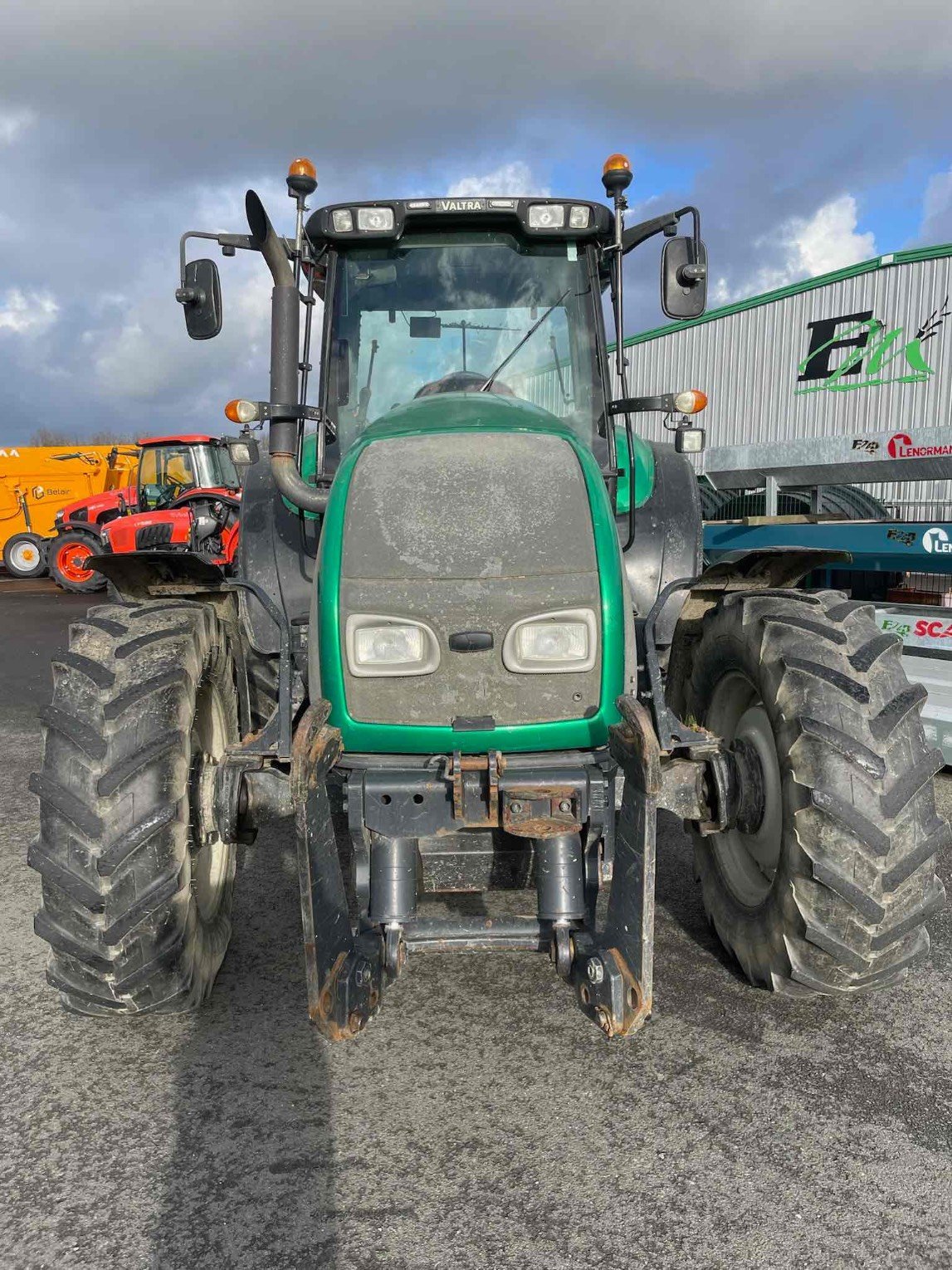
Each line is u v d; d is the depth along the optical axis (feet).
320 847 7.08
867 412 47.62
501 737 7.61
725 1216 6.18
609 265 11.42
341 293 11.24
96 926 7.34
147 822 7.34
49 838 7.41
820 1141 6.88
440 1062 7.99
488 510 7.86
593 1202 6.32
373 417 11.23
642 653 10.43
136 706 7.57
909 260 45.39
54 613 42.55
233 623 9.96
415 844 7.70
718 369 55.11
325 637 7.73
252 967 9.78
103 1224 6.22
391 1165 6.73
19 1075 7.91
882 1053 8.00
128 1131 7.16
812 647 7.83
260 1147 6.95
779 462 19.33
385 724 7.66
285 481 9.50
